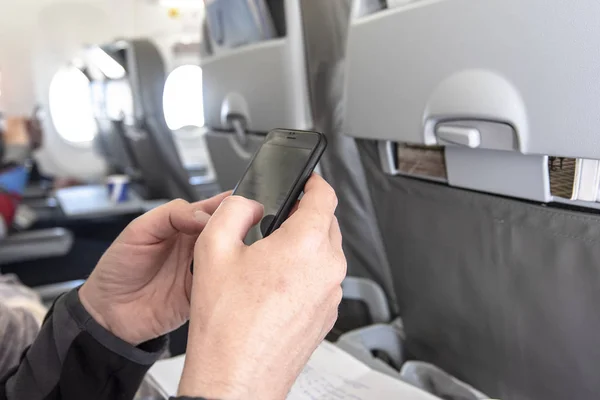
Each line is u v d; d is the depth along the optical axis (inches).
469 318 29.4
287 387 16.1
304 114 38.0
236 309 15.2
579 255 21.5
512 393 29.1
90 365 26.2
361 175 37.9
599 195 20.0
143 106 96.1
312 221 16.6
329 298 16.6
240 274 15.6
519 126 20.1
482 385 31.2
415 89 24.5
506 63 20.0
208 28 52.8
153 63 95.8
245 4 40.4
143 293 26.1
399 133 26.2
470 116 22.0
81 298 26.5
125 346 26.2
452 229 27.7
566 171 20.7
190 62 165.2
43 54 169.8
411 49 24.2
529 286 24.4
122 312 25.9
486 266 26.4
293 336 15.6
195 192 107.3
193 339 15.4
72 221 117.3
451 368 33.5
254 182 21.7
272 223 19.2
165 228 24.4
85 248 108.3
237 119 46.1
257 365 14.9
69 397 26.3
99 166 185.2
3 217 92.0
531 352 26.1
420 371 34.4
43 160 178.5
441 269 29.9
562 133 18.8
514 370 27.9
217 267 15.9
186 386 14.8
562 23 17.9
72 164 182.9
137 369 26.9
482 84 21.0
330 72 35.4
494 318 27.5
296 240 16.0
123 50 102.0
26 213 106.0
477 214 25.6
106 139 146.9
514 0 19.1
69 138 179.5
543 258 23.1
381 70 26.5
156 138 98.5
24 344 33.4
